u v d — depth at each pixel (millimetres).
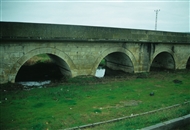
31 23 13414
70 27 14984
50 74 20047
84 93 12844
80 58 16219
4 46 12945
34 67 22031
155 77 18828
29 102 10773
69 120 8469
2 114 9016
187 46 24172
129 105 10836
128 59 19797
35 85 15109
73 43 15609
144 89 14492
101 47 17109
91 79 16297
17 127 7754
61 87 14148
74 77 16062
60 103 10789
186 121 6324
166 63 24484
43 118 8680
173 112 8195
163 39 21156
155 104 10750
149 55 20469
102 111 9703
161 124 5797
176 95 12938
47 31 14070
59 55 15125
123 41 17766
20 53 13570
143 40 19406
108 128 7051
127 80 17234
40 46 14234
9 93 12242
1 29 12383
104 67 27000
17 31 12961
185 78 18984
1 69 13055
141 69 20297
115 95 12688
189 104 10016
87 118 8766
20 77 18438
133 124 7121
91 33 16047
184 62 24438
